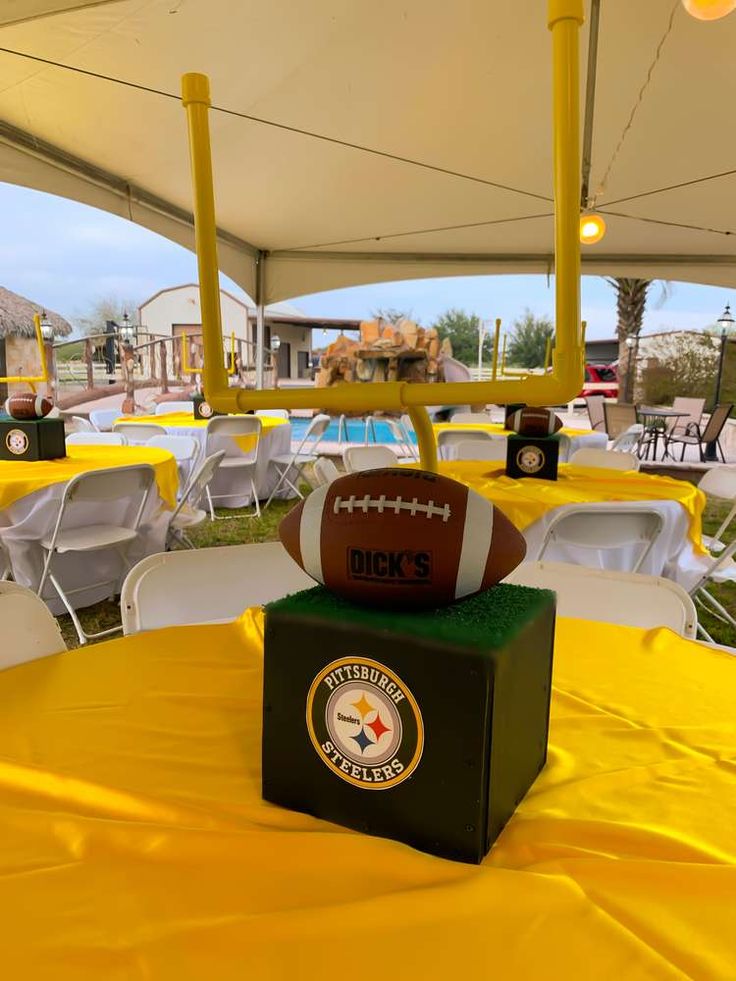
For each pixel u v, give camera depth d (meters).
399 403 0.56
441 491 0.53
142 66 2.88
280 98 3.38
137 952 0.40
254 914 0.44
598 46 3.10
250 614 1.05
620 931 0.42
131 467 2.38
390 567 0.51
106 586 2.96
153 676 0.84
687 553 2.35
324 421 5.27
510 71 3.27
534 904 0.44
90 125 3.38
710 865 0.48
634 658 0.91
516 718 0.54
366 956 0.40
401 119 3.67
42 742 0.67
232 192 4.64
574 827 0.53
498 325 4.32
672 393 10.67
